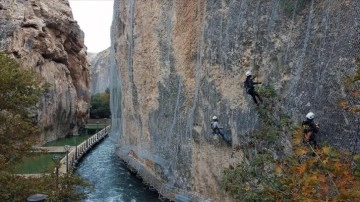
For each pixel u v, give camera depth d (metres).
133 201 18.62
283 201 6.33
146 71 22.38
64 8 43.94
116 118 33.28
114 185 22.12
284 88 10.70
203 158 15.38
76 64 47.62
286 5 11.04
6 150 11.17
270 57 11.49
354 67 8.34
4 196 10.00
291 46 10.67
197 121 15.80
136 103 24.89
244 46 12.73
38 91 12.60
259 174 8.17
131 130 27.06
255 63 12.18
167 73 19.17
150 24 21.44
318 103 9.23
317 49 9.66
